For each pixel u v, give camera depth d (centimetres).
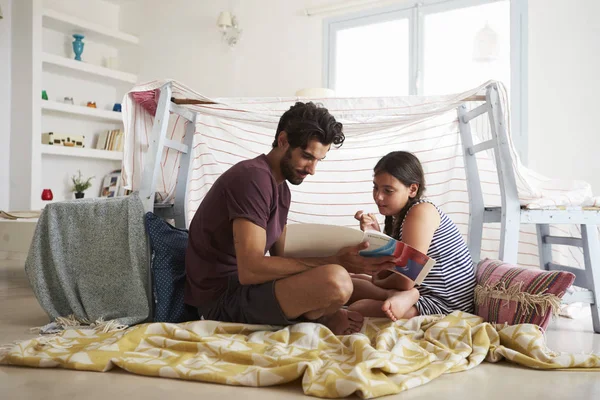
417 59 441
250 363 138
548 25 382
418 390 124
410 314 179
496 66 409
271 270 151
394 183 183
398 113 224
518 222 208
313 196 269
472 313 190
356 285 190
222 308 170
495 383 130
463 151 246
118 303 197
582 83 367
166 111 212
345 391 116
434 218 181
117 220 200
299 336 152
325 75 484
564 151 373
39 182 522
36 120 519
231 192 155
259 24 520
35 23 518
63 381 131
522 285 170
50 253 205
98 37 586
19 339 179
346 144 267
